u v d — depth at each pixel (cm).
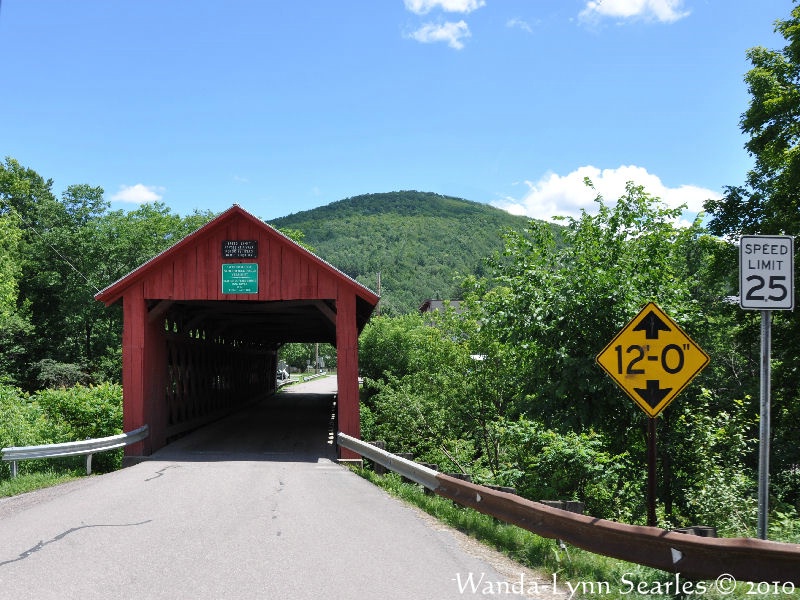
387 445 2172
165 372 1702
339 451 1592
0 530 699
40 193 5450
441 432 2008
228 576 523
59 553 596
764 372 536
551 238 1273
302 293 1568
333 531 704
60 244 4788
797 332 1816
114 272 4800
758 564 450
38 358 4712
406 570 548
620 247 1240
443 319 2152
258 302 1880
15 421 1516
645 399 566
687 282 1251
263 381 4072
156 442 1619
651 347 572
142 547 621
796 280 1800
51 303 4988
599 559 586
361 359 3750
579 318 1144
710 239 1978
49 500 912
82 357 4722
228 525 732
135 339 1548
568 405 1142
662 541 477
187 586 495
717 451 1189
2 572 532
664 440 1166
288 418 2558
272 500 913
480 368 1830
